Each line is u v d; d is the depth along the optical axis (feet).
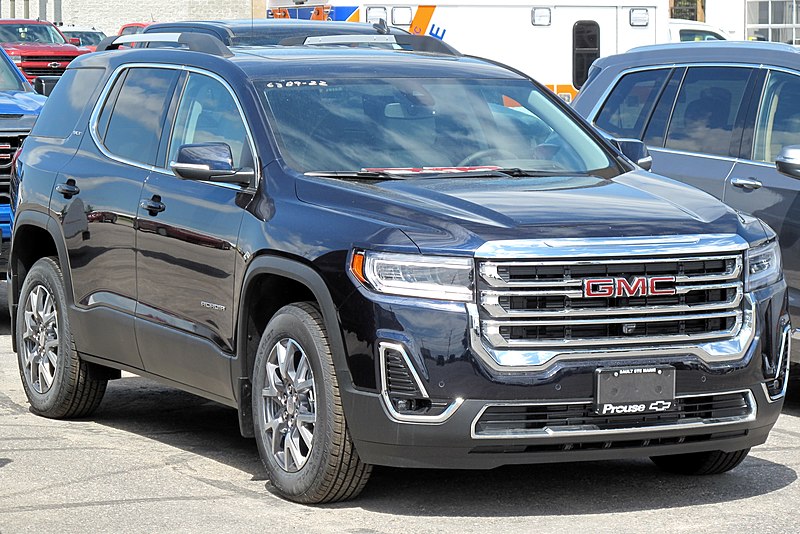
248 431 26.14
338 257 23.57
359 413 23.18
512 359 22.59
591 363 22.86
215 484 26.20
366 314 23.02
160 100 29.84
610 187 26.00
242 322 25.76
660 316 23.36
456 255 22.67
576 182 26.30
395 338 22.72
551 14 83.46
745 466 27.78
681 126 36.27
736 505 24.70
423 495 25.27
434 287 22.72
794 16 107.04
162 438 30.42
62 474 26.96
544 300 22.80
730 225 24.48
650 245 23.25
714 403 23.98
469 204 23.89
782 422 32.12
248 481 26.45
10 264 33.68
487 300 22.59
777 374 24.86
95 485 26.11
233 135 27.43
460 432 22.59
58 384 31.73
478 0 81.92
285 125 26.86
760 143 34.32
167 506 24.57
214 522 23.50
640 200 24.97
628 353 23.08
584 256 22.85
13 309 33.68
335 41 32.55
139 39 33.45
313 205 24.86
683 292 23.44
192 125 28.60
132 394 35.42
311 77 28.22
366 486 25.88
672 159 36.04
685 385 23.50
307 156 26.35
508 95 29.45
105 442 29.94
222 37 57.67
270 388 25.12
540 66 83.56
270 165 26.13
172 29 60.39
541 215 23.47
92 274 30.40
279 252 24.71
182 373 28.04
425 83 28.94
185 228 27.30
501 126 28.48
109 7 201.16
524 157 27.81
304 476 24.23
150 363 29.01
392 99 28.17
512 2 82.69
